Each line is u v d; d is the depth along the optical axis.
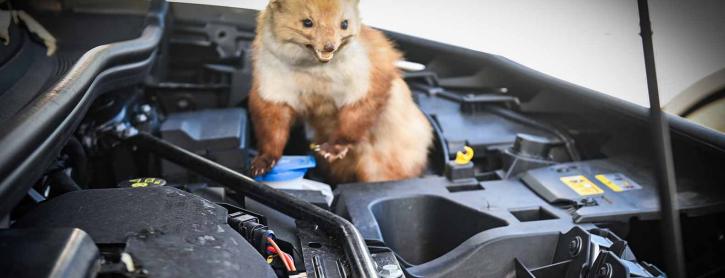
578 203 2.00
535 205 2.06
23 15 2.16
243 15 3.27
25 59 1.79
